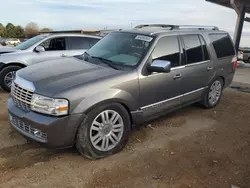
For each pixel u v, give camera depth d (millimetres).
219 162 3480
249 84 9266
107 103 3328
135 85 3637
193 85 4824
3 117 4699
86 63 3918
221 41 5664
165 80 4109
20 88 3377
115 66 3799
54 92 3012
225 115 5418
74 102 3039
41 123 2986
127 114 3625
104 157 3453
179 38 4504
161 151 3703
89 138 3227
